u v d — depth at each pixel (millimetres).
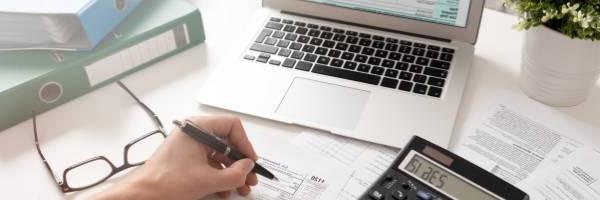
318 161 643
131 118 713
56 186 633
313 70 748
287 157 649
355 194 607
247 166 590
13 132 703
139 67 785
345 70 743
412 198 568
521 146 647
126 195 560
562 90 673
